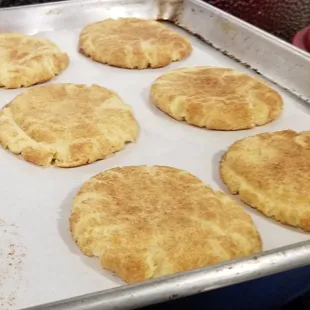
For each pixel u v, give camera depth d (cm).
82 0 38
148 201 22
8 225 22
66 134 26
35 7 37
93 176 24
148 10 40
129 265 19
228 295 18
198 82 31
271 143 25
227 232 20
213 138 27
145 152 26
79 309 15
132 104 30
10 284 19
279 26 41
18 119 27
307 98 30
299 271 19
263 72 33
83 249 20
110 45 34
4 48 33
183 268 19
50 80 32
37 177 24
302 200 22
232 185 24
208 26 37
